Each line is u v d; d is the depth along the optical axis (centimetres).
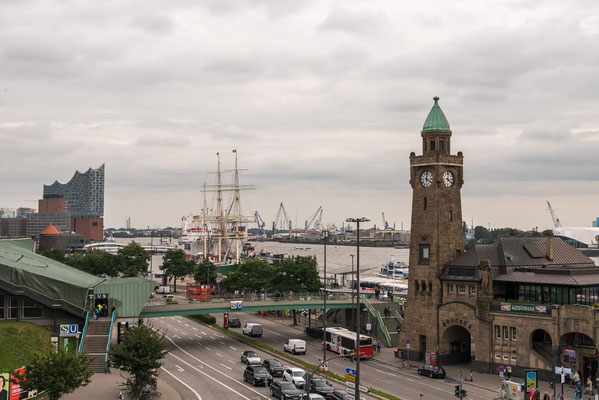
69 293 11275
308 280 17000
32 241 16912
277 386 9094
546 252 12456
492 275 11612
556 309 10475
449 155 12488
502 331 11225
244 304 14362
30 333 10462
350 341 12350
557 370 9569
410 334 12544
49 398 8219
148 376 8962
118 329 12450
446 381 10588
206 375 10700
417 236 12625
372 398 9175
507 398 9381
